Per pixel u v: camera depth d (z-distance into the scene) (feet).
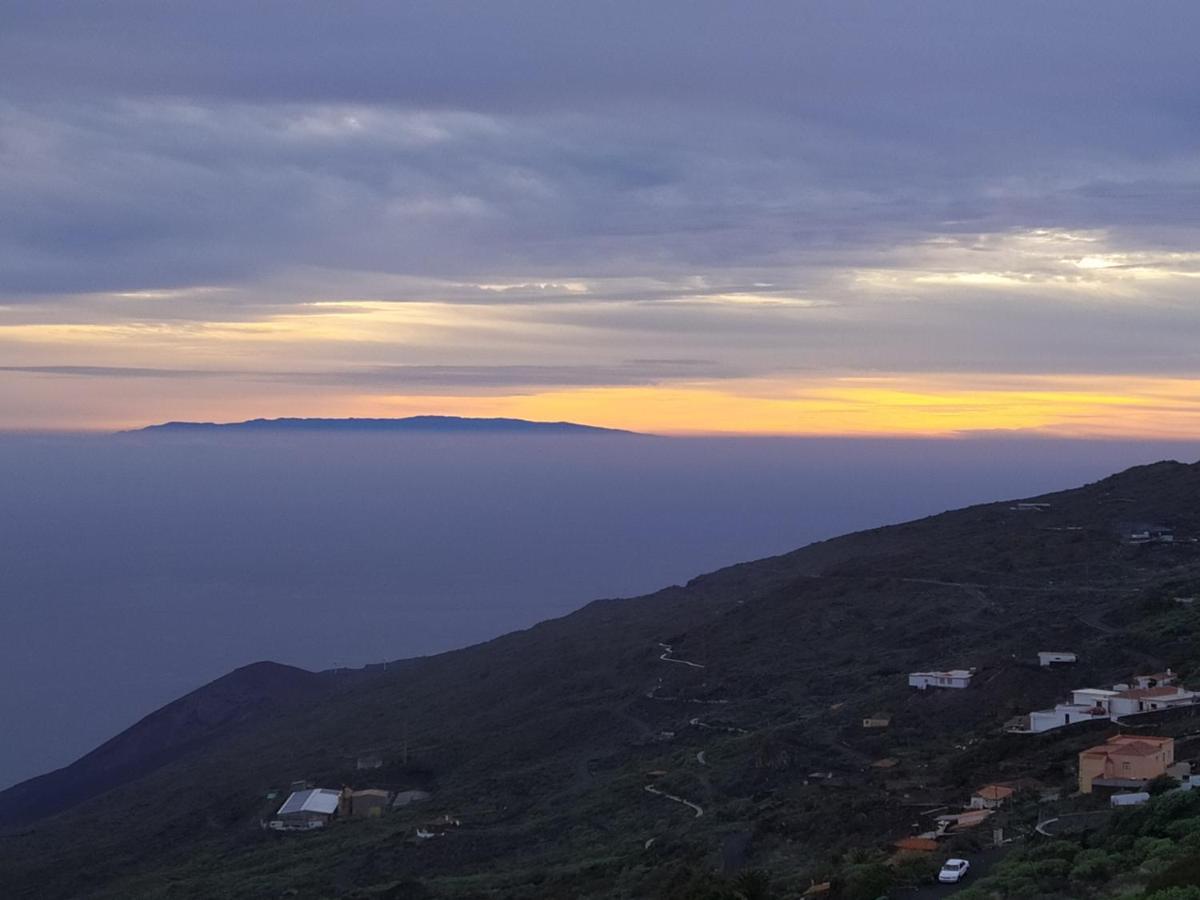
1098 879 124.47
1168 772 165.37
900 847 154.51
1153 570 415.85
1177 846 126.82
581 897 177.27
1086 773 167.73
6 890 317.01
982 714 256.73
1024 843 145.79
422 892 204.44
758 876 154.71
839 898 139.95
